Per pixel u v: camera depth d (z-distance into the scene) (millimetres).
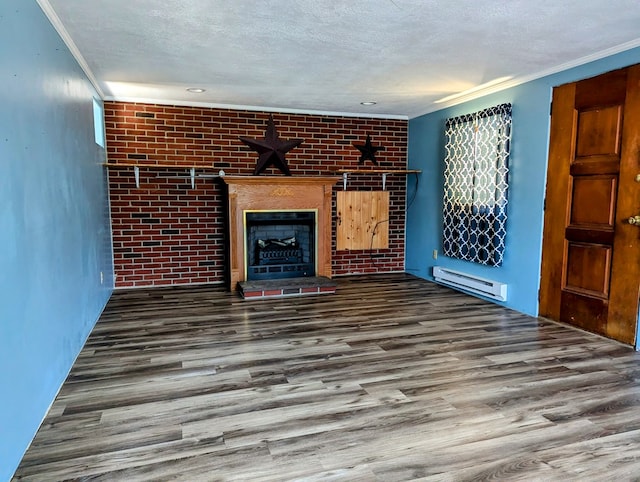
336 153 5703
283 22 2729
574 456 1877
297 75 3951
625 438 2016
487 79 4082
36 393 2070
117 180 4945
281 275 5172
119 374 2717
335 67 3709
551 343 3277
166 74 3910
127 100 4887
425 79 4094
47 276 2303
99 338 3371
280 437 2023
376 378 2670
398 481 1712
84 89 3576
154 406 2314
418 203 5793
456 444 1968
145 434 2045
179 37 2986
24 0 2078
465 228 4742
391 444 1968
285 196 5090
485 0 2402
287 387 2545
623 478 1731
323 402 2363
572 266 3639
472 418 2193
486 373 2740
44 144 2340
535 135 3902
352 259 5957
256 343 3275
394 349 3158
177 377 2678
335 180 5230
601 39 3002
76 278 3016
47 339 2273
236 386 2557
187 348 3168
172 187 5141
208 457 1867
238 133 5309
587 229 3482
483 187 4457
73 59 3154
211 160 5242
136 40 3029
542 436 2031
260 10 2541
